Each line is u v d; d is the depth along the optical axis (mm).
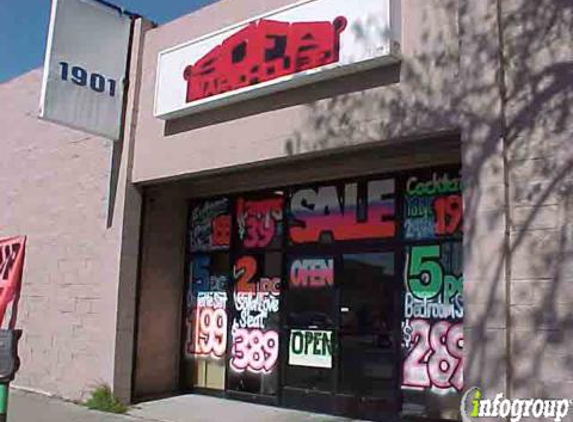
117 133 10102
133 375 10016
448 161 8156
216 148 9000
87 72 9742
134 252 10031
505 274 6102
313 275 9422
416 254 8406
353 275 8984
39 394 10594
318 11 7848
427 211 8398
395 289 8508
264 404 9609
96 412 9156
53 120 9281
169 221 10922
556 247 5910
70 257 10758
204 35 9312
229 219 10688
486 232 6270
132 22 10375
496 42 6465
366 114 7477
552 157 6043
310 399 9141
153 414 9016
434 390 7977
